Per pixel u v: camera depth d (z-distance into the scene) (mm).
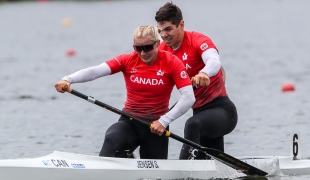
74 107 57312
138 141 30047
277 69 85250
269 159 32906
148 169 29109
